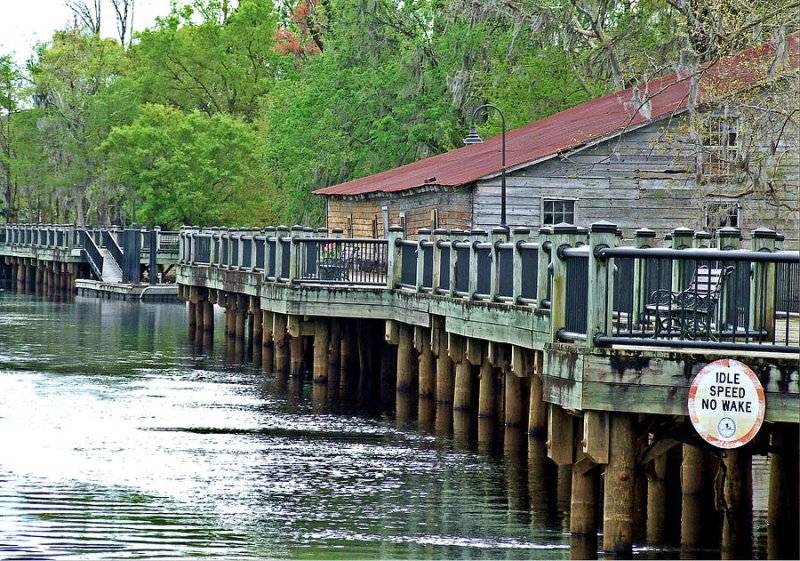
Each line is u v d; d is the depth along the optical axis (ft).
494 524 133.49
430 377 213.46
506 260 164.96
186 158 552.41
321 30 605.31
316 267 239.71
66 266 512.22
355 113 428.97
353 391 236.84
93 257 500.33
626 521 108.88
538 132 296.10
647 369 107.14
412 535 128.57
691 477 134.51
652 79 303.07
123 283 473.26
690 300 122.62
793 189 248.73
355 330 258.16
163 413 204.85
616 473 108.99
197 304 338.34
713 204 253.24
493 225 258.98
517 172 257.75
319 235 346.13
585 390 108.06
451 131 406.41
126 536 126.11
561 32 338.54
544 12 339.36
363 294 230.48
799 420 105.70
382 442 180.86
